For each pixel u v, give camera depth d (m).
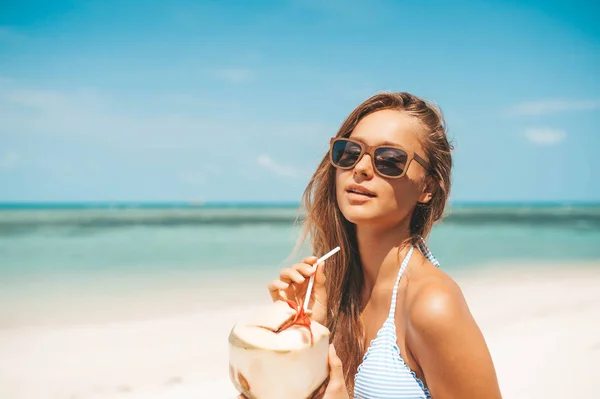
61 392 4.93
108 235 27.69
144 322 7.49
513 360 5.52
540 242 21.62
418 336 1.80
